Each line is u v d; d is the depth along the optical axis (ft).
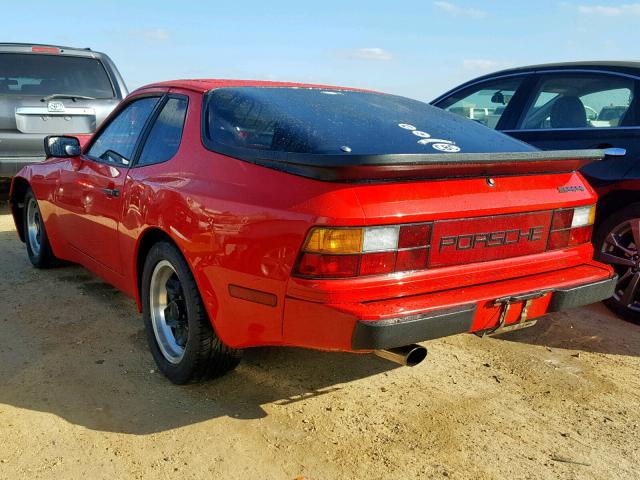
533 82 16.47
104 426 9.23
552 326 13.87
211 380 10.61
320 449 8.82
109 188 12.02
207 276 9.14
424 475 8.30
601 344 12.92
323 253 7.80
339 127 9.56
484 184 8.97
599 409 10.26
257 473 8.22
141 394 10.22
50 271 16.96
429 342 12.82
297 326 8.12
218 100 10.49
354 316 7.68
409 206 8.15
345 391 10.57
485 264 9.07
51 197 15.01
